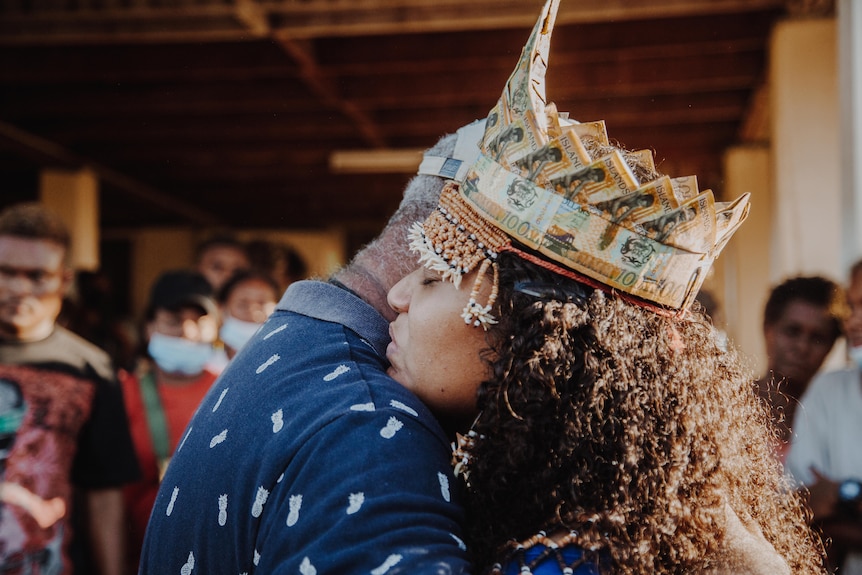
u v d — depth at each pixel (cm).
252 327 329
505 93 92
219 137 912
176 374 283
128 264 1412
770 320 266
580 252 86
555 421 85
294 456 87
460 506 88
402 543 78
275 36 579
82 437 233
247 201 1255
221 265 430
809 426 224
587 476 85
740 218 95
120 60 653
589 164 85
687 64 654
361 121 797
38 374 223
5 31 595
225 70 645
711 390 95
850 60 373
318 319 103
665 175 88
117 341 410
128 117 834
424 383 92
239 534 91
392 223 111
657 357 90
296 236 1446
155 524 105
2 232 223
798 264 540
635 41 604
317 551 79
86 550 237
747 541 95
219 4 538
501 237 89
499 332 89
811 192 541
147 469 269
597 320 86
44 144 909
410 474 84
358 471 83
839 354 375
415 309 93
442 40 643
